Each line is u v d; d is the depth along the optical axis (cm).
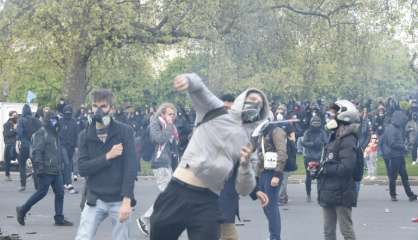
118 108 3281
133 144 828
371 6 3544
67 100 3319
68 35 3045
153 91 5003
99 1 3059
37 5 3122
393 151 1811
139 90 4850
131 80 4703
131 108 3275
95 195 827
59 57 3284
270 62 3650
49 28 3133
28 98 2936
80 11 3019
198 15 3219
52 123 1365
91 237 830
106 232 1290
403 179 1823
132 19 3091
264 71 3762
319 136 1758
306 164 1770
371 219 1488
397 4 3525
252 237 1234
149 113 3045
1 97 4241
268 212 1063
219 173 620
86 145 829
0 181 2370
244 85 4756
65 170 1955
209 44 3359
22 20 3158
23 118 2033
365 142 2277
